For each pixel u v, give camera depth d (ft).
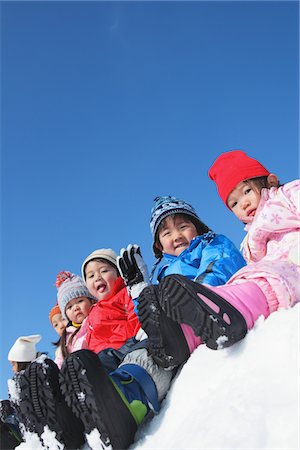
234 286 6.59
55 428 6.52
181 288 6.07
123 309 11.78
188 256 10.17
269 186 9.62
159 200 11.66
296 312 5.96
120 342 11.23
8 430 8.72
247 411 4.93
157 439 5.75
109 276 13.37
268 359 5.54
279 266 6.93
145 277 10.36
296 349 5.40
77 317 14.98
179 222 11.01
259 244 9.09
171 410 6.06
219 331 5.85
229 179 9.80
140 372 6.45
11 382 8.07
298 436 4.46
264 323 6.07
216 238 9.91
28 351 15.40
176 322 6.54
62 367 6.12
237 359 5.89
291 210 8.66
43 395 6.45
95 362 6.05
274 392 5.07
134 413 6.10
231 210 10.01
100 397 5.89
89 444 6.10
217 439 4.76
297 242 8.33
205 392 5.85
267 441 4.57
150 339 6.55
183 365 6.69
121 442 5.93
